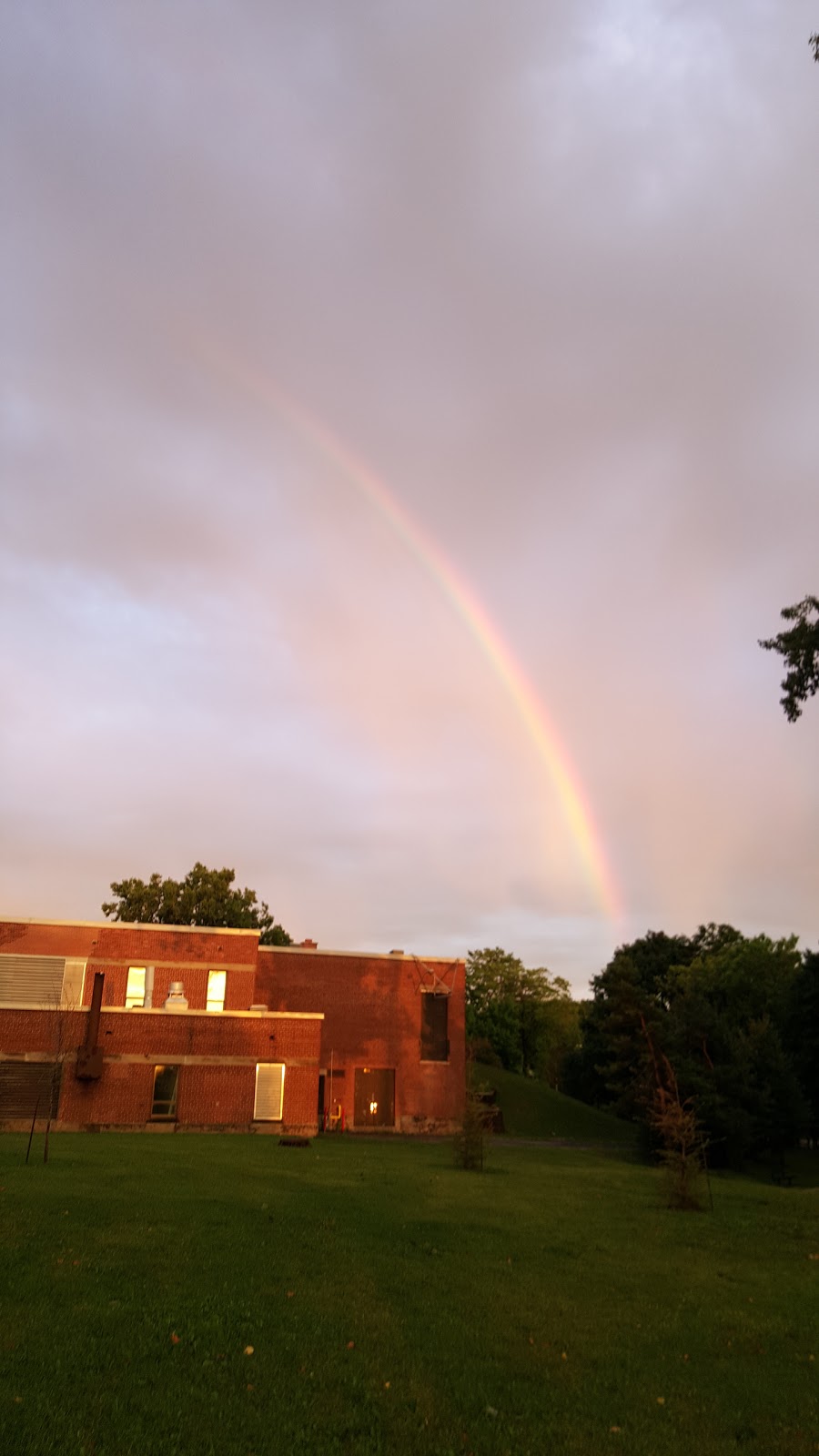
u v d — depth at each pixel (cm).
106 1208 1441
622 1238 1588
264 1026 3803
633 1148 4719
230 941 4712
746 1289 1248
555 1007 9519
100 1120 3534
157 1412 686
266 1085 3747
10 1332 822
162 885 7338
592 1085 7338
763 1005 6303
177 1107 3634
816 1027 4950
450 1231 1506
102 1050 3591
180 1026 3712
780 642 2203
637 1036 4753
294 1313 944
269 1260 1165
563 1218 1773
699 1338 991
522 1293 1116
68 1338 820
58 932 4516
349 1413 714
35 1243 1166
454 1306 1033
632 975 4925
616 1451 684
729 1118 4203
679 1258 1436
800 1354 955
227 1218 1432
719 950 7644
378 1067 4884
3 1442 620
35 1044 3538
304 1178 2111
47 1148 2216
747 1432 739
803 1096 4503
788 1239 1681
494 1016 9044
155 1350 810
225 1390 738
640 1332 992
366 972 4997
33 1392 701
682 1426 743
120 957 4553
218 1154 2553
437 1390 780
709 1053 4556
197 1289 1005
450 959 5122
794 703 2206
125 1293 968
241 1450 638
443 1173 2506
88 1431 647
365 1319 947
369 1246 1323
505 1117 5675
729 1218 1920
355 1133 4525
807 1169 4816
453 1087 4947
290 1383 762
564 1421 733
